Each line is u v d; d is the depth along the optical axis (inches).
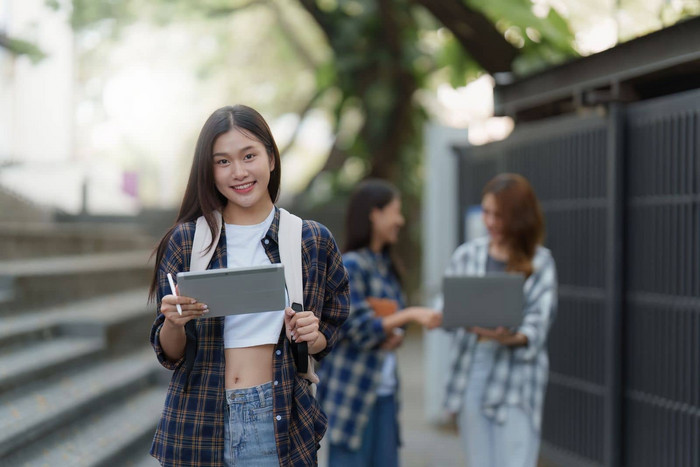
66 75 434.9
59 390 202.1
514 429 141.6
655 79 168.4
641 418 168.1
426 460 225.0
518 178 147.6
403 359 406.6
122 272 348.5
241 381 90.4
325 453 235.8
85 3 438.3
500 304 136.3
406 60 418.0
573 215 194.9
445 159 259.4
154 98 686.5
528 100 201.0
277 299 85.4
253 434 89.6
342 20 415.2
